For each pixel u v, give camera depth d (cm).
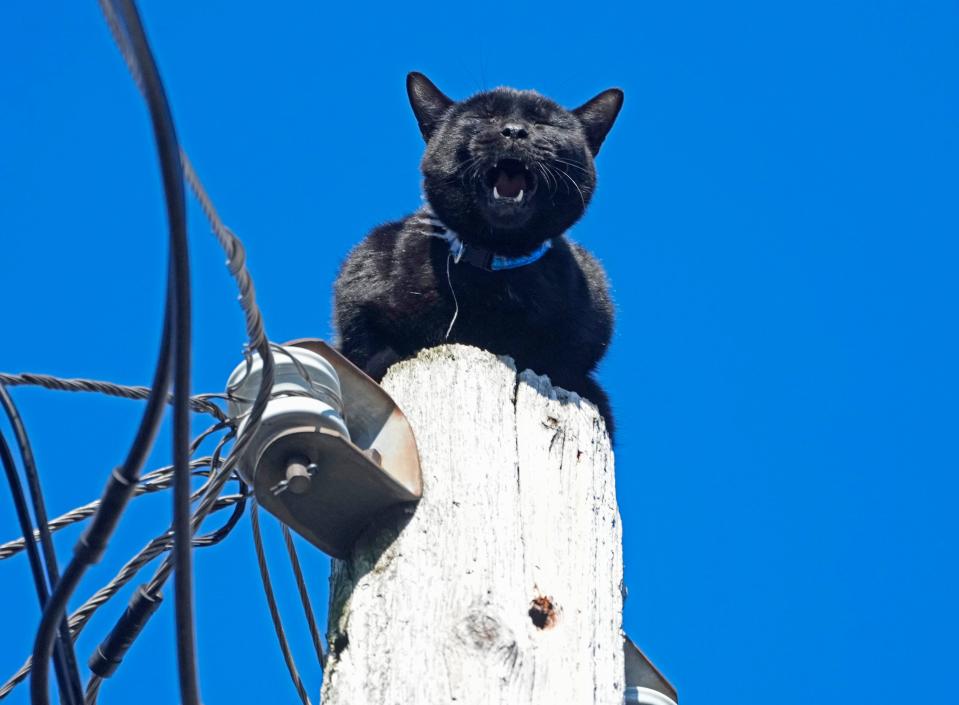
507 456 705
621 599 688
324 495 677
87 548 552
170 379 528
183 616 550
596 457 736
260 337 614
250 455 671
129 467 543
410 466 692
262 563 749
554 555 671
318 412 669
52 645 573
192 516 629
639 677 827
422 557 658
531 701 612
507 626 629
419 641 628
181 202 491
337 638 661
